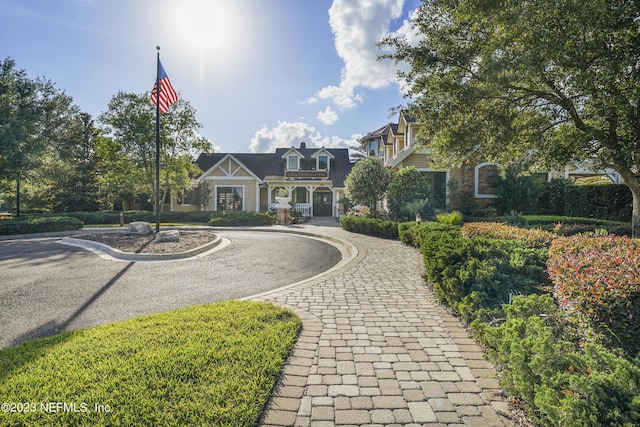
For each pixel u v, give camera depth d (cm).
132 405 246
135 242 1218
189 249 1088
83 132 3016
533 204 1612
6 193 2395
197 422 231
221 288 677
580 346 302
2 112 1798
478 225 815
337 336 397
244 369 301
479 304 431
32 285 690
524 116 915
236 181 2888
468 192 1755
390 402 267
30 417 232
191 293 640
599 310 287
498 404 265
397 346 371
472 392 281
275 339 367
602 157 809
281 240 1424
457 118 913
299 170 2973
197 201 2819
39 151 1883
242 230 1894
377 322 446
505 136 857
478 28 800
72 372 291
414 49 906
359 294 584
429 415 251
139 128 2172
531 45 689
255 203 2886
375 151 2961
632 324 274
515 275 493
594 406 185
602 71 655
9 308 544
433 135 980
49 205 2816
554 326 324
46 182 2164
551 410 200
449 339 391
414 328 425
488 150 991
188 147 2328
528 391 238
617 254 370
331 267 886
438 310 497
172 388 269
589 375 213
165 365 303
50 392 261
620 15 598
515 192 1612
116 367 299
